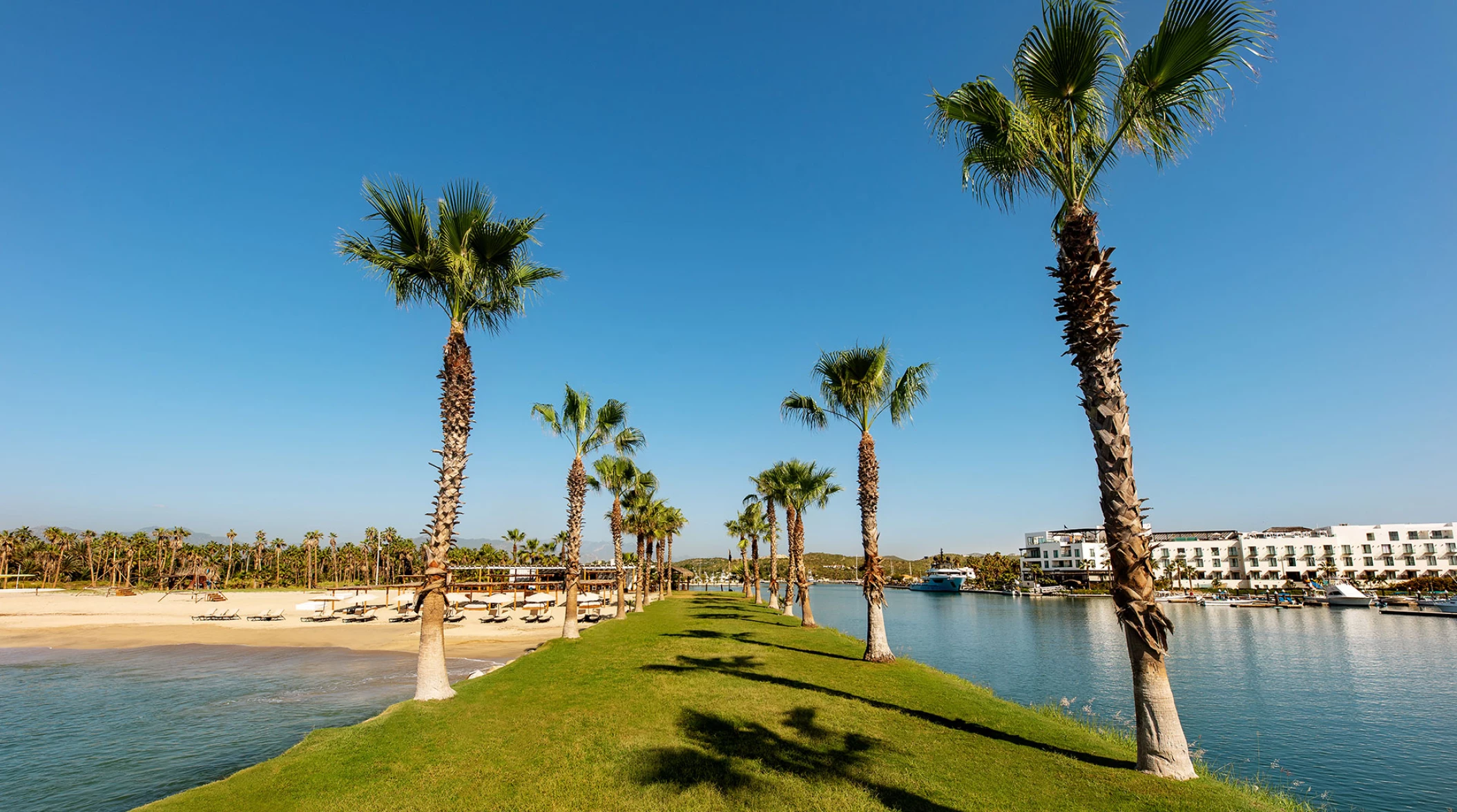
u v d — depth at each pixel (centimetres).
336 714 1847
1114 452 901
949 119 1125
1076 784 809
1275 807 788
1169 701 857
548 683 1462
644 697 1312
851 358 1842
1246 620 6519
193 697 2102
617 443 3189
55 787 1277
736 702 1263
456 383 1373
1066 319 962
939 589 13625
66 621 4778
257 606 6219
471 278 1391
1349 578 10938
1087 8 895
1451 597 8194
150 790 1259
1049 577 13212
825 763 890
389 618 4831
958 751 957
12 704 2044
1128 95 942
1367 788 1587
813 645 2230
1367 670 3359
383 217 1344
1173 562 11775
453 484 1349
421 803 737
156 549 11169
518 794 765
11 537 10244
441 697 1284
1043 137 1020
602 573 7194
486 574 7969
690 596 6475
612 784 798
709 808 726
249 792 764
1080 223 955
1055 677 2864
